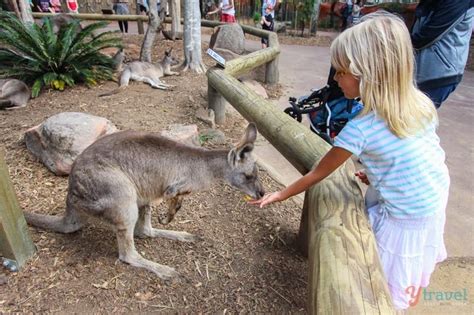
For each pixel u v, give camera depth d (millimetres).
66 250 2648
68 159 3453
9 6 9711
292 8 17359
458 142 5242
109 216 2396
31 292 2299
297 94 7461
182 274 2586
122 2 13820
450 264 3068
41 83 6246
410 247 1899
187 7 7582
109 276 2480
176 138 3969
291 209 3510
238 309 2381
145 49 8031
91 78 6500
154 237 2938
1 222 2248
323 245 1722
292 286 2609
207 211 3340
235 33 9891
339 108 4328
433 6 3773
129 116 5113
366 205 2123
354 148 1741
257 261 2803
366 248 1688
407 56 1643
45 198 3232
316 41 15023
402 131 1685
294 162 2857
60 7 13906
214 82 4941
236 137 5098
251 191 2705
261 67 7992
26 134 3797
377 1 15383
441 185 1833
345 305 1359
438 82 3932
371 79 1664
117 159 2424
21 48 6266
